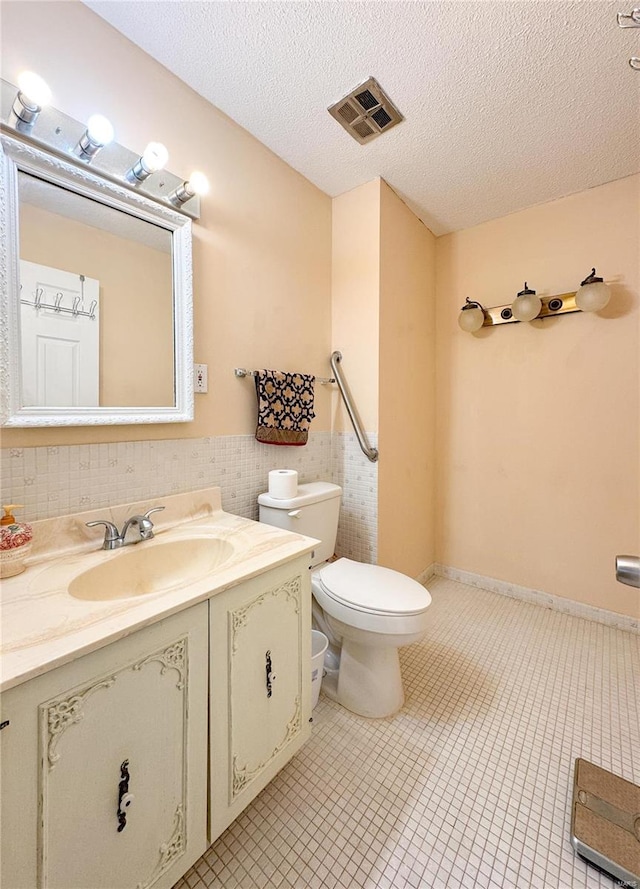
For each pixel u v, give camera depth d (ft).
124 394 3.73
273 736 3.23
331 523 5.51
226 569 2.95
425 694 4.74
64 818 1.95
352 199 6.25
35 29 3.10
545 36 3.63
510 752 3.90
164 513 4.05
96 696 2.05
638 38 3.63
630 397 6.00
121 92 3.66
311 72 4.07
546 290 6.66
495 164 5.61
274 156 5.38
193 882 2.78
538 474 6.92
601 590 6.35
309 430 6.14
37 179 3.12
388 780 3.59
